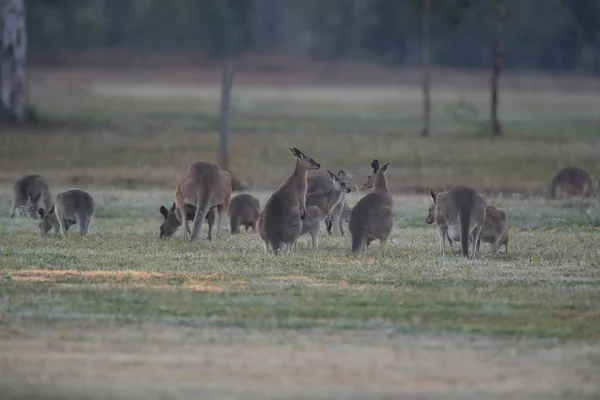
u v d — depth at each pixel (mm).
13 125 87562
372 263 33156
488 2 146250
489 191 59281
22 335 23781
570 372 21406
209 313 25906
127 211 48500
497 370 21516
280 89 151125
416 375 21078
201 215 38844
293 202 35844
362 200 35656
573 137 87938
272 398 19438
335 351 22766
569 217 46812
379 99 133500
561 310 26656
